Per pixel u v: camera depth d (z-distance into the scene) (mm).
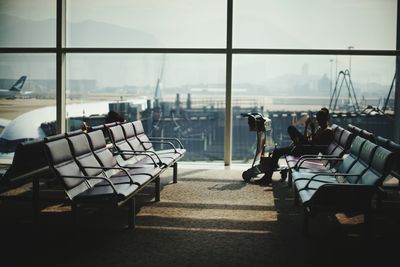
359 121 8328
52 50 8492
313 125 7117
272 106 8406
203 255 3721
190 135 8680
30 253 3752
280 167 6980
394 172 5137
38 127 8781
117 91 8656
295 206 5367
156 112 8664
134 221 4465
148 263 3537
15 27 8617
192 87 8500
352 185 3904
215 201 5598
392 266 3520
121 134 6125
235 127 8562
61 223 4629
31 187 6391
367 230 4035
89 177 4117
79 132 5008
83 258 3637
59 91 8562
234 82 8359
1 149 8914
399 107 8234
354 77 8227
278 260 3627
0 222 4680
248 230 4422
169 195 5902
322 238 4188
